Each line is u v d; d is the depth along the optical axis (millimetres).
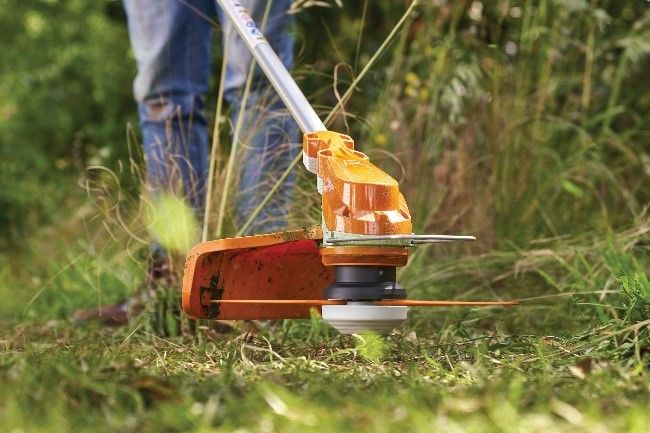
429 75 8156
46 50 14328
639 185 7848
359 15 10492
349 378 3846
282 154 5957
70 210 10453
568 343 4684
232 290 4852
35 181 13016
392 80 8078
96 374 3588
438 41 8273
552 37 7855
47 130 14008
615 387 3637
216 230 5715
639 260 6344
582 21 8281
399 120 7566
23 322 6418
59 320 6562
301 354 4785
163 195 5809
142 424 2953
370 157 7125
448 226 7137
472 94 7738
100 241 8102
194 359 4629
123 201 6398
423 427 2812
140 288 5957
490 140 7551
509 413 2979
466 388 3625
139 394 3262
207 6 6207
